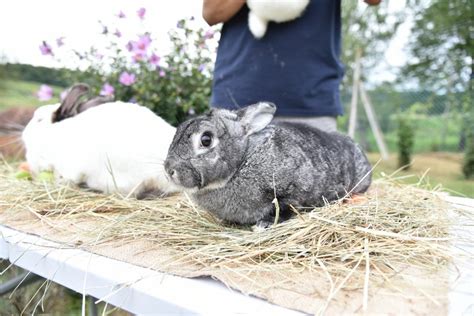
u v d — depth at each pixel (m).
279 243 0.46
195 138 0.51
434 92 3.01
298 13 0.78
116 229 0.54
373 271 0.41
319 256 0.43
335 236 0.47
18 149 1.15
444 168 2.50
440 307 0.34
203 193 0.54
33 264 0.50
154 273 0.42
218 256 0.44
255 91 0.84
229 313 0.34
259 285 0.38
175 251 0.47
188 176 0.50
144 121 0.78
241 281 0.39
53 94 1.15
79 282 0.44
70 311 0.71
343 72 0.92
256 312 0.34
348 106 3.32
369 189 0.75
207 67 1.12
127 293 0.40
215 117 0.52
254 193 0.52
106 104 0.83
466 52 2.70
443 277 0.40
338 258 0.43
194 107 1.08
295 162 0.53
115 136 0.74
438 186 0.79
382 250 0.44
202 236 0.51
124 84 1.05
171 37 1.11
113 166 0.73
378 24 3.05
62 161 0.77
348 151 0.64
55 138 0.80
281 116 0.85
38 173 0.88
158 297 0.37
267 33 0.82
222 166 0.51
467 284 0.39
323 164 0.56
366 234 0.47
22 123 1.17
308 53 0.82
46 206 0.66
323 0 0.82
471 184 2.07
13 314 0.73
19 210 0.65
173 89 1.07
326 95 0.85
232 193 0.53
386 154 2.92
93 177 0.75
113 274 0.42
